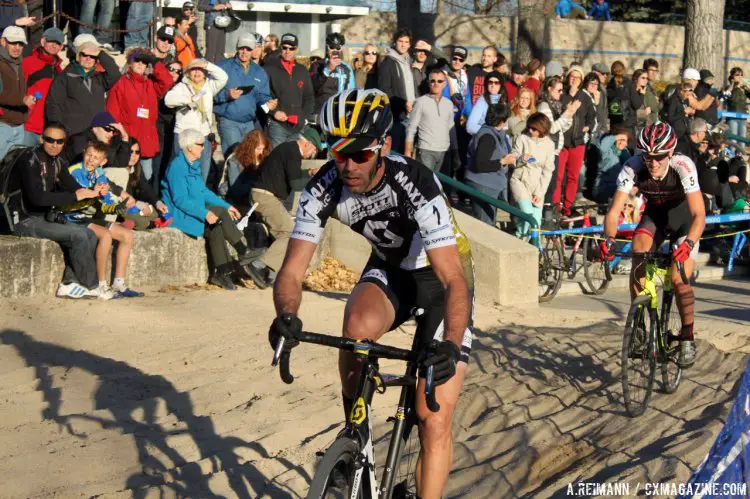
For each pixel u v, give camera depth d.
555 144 9.90
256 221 8.76
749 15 25.12
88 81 8.02
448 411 3.04
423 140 9.48
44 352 5.74
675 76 21.69
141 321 6.62
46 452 4.13
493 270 8.30
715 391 5.72
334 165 3.08
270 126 9.45
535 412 5.23
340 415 4.80
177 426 4.57
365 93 2.84
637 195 10.31
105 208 7.21
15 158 7.00
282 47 9.52
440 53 11.32
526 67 11.02
